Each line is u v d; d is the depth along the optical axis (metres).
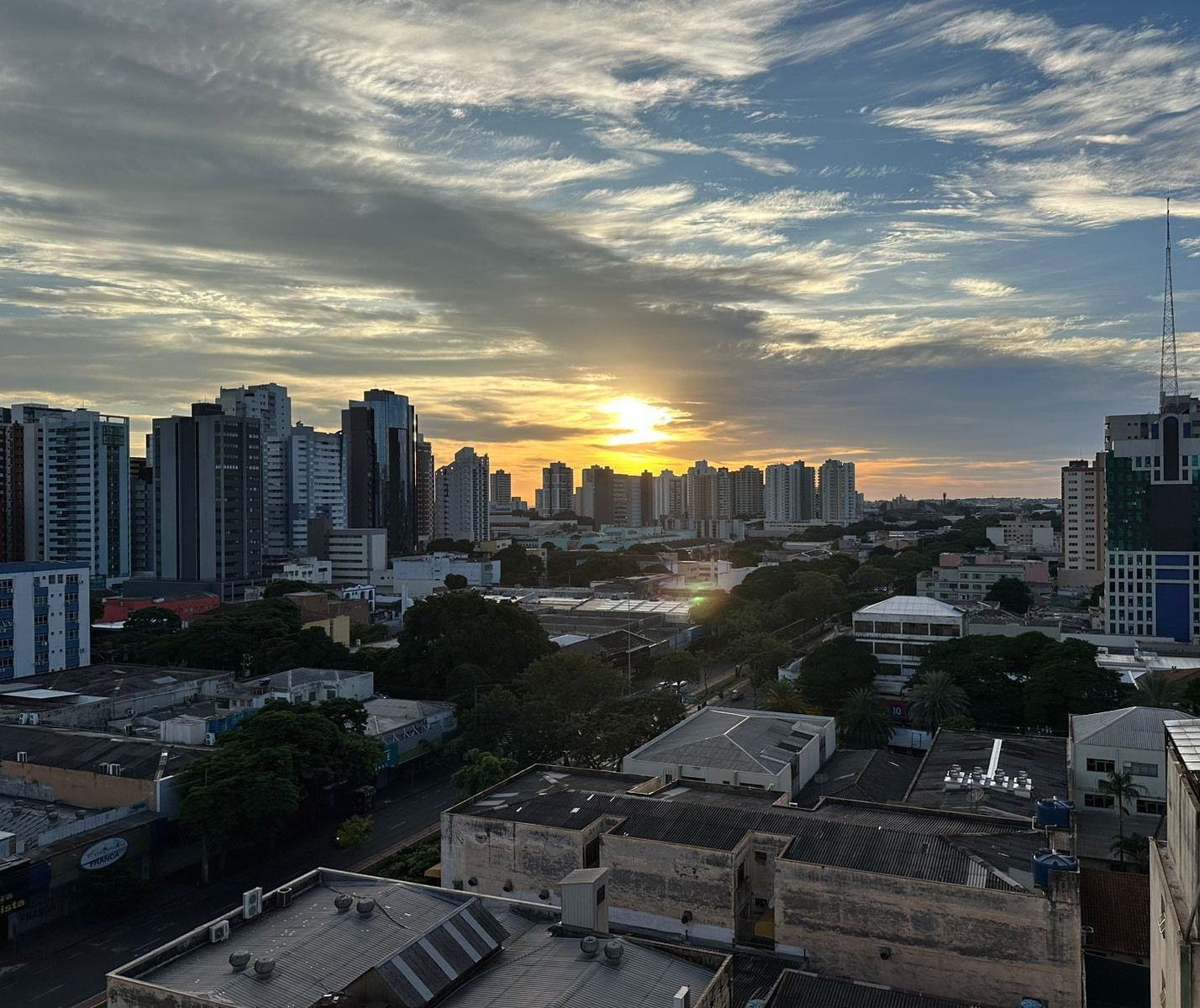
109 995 49.12
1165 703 124.12
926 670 154.25
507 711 118.06
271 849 101.62
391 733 124.94
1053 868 58.91
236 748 99.75
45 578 169.00
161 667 159.00
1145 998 68.56
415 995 47.16
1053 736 129.12
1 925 80.69
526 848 76.38
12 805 99.69
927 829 71.88
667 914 70.94
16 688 139.25
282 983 48.66
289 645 166.50
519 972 50.41
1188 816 35.31
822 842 68.75
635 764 105.44
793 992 59.66
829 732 118.38
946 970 61.19
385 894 59.47
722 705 168.12
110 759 104.06
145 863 92.44
